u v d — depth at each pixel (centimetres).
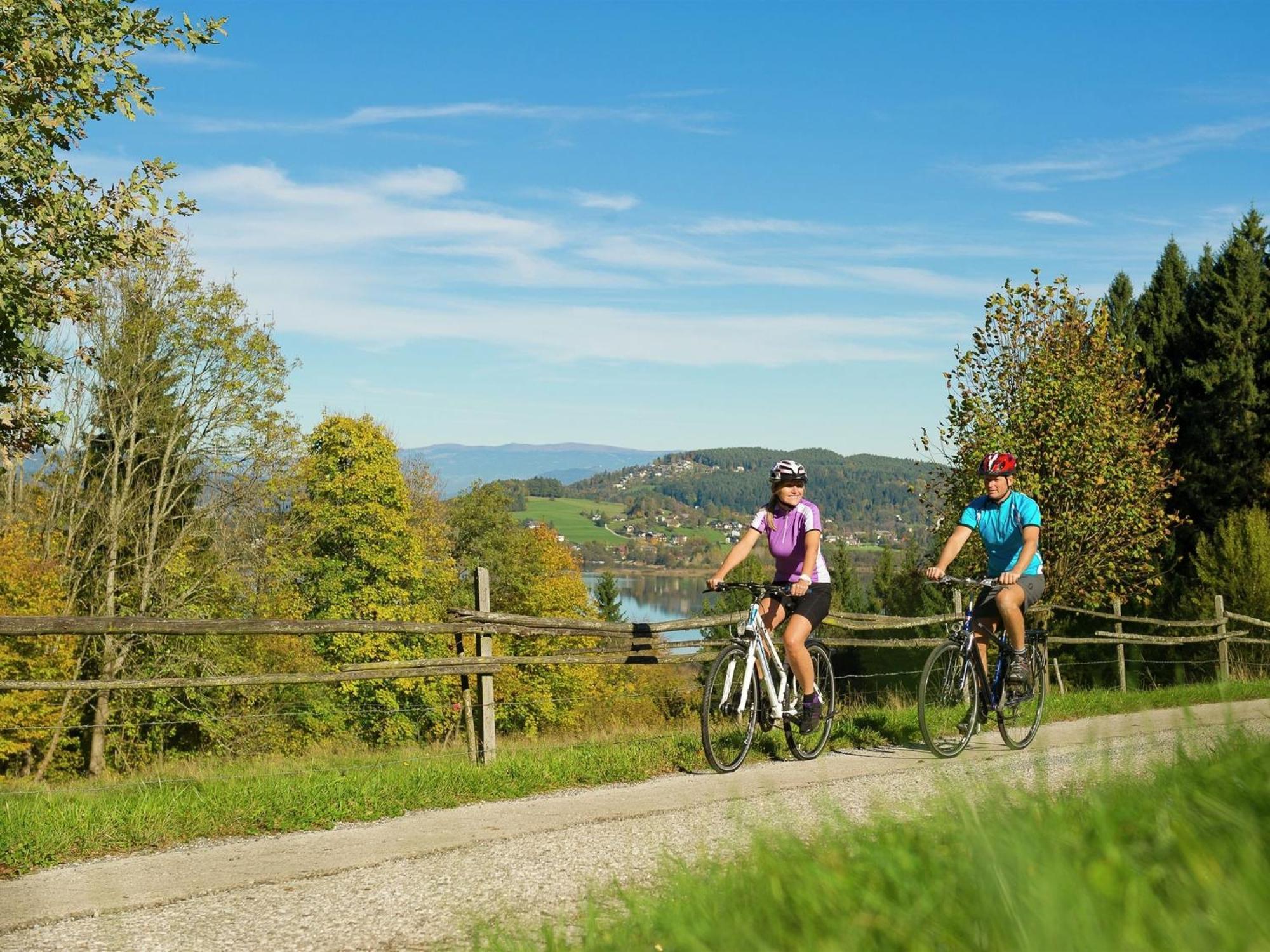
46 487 2858
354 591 3891
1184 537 3206
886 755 811
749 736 772
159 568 2797
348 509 3872
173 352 2827
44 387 1469
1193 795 278
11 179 1384
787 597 774
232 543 2927
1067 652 2638
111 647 2711
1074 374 1766
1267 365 3291
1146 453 1842
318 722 3344
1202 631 2295
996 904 204
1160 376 3497
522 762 764
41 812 581
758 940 217
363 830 588
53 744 2553
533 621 852
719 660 747
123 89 1395
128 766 2661
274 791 650
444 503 5431
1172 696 1187
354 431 3956
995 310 1850
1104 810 277
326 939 393
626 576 17812
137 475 2900
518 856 509
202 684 740
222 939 395
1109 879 209
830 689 830
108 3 1390
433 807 657
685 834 533
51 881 481
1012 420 1778
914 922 212
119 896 452
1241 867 205
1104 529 1772
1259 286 3350
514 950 285
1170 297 3622
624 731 1302
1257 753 332
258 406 2870
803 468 776
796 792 639
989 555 830
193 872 493
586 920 278
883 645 1066
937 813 293
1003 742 872
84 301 1476
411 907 430
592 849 514
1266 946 176
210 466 2852
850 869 256
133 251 1477
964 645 809
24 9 1352
